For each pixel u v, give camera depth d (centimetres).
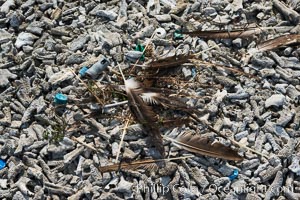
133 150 215
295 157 214
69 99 222
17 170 214
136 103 215
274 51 230
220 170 213
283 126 219
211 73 225
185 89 222
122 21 233
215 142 212
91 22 235
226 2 238
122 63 226
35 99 223
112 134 216
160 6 237
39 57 228
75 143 216
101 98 220
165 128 217
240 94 222
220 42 231
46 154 216
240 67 227
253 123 219
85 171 214
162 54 229
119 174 212
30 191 213
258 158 214
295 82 225
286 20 236
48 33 234
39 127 219
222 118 219
